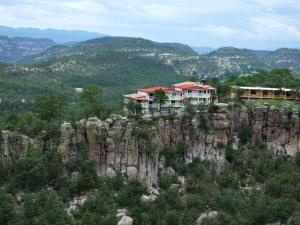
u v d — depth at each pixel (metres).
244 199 191.88
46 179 187.88
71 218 165.50
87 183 189.25
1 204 163.50
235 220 171.75
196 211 180.50
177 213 175.50
